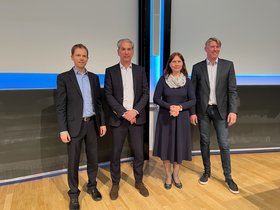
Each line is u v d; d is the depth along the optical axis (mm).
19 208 2244
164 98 2562
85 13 2924
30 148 2748
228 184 2598
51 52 2805
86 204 2314
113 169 2469
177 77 2521
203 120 2648
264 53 3668
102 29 3045
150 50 3400
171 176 2809
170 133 2506
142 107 2371
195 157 3559
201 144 2732
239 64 3615
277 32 3658
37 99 2723
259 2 3533
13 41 2604
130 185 2689
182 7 3340
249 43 3598
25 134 2701
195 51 3475
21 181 2736
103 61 3105
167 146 2525
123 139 2432
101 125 2369
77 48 2129
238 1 3477
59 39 2826
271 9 3584
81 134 2215
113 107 2307
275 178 2875
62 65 2883
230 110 2521
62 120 2143
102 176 2936
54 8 2756
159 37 3381
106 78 2389
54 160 2906
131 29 3219
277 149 3771
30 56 2703
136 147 2465
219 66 2518
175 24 3354
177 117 2467
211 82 2555
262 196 2471
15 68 2643
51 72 2834
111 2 3051
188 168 3170
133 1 3174
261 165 3262
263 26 3600
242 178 2869
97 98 2334
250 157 3564
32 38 2689
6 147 2623
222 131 2586
